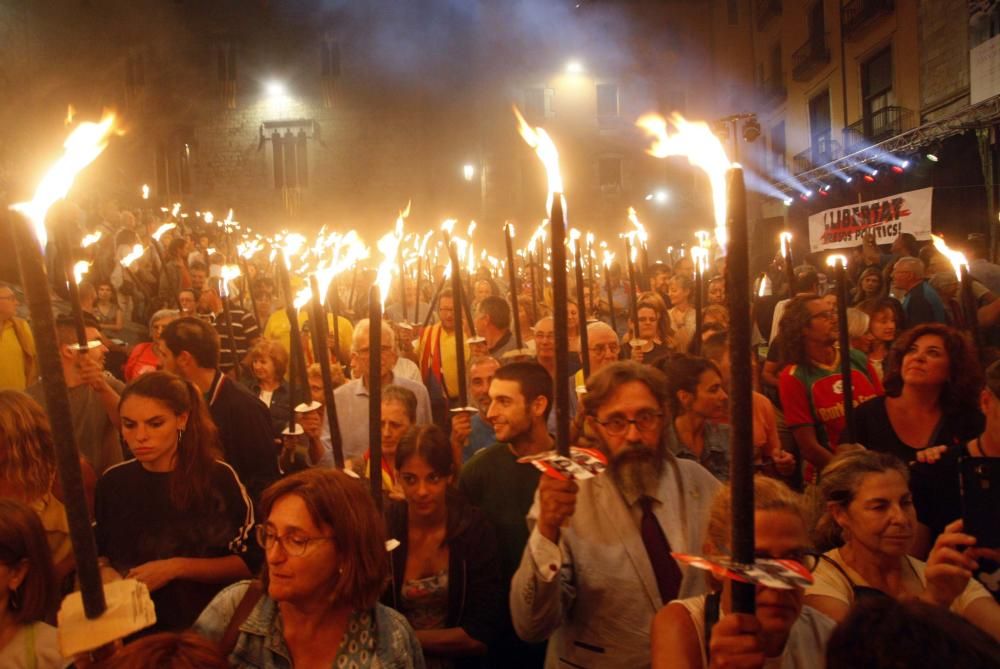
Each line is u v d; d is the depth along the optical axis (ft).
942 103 51.57
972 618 6.73
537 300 21.57
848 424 8.64
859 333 14.80
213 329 11.99
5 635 6.73
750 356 3.81
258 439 11.60
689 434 10.61
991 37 45.37
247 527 8.81
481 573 8.74
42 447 8.77
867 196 59.26
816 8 72.95
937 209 47.75
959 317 20.06
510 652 9.42
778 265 36.83
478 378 12.79
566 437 5.21
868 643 3.59
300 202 117.50
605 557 7.57
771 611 5.08
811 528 7.96
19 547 6.75
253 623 6.20
